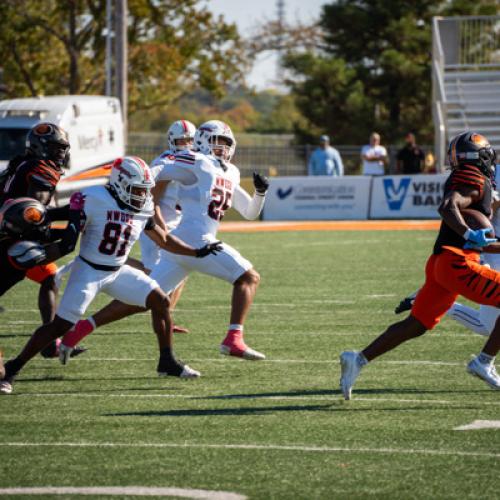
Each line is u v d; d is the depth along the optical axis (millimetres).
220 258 27781
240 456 19844
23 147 81438
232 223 82000
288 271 52156
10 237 24406
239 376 27469
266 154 118938
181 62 143375
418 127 152250
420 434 21344
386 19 152250
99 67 140000
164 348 26344
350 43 154750
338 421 22469
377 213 83062
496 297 23328
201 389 25859
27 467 19203
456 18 105000
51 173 26250
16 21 135500
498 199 26672
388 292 44312
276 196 84688
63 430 21828
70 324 25188
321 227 77188
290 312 39062
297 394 25188
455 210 22953
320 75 146375
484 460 19516
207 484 18125
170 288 28781
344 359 23922
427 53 152250
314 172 87750
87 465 19297
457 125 97000
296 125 154375
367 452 20078
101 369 28594
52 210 25016
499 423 22219
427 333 34250
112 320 27312
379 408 23656
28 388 26172
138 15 138500
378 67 155000
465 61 103625
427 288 23938
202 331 34844
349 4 154000
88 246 25062
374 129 147375
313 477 18500
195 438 21125
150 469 19000
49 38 142125
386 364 29031
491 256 27844
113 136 89562
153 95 147875
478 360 24391
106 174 77500
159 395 25203
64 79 147750
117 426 22141
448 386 26016
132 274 25812
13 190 26297
